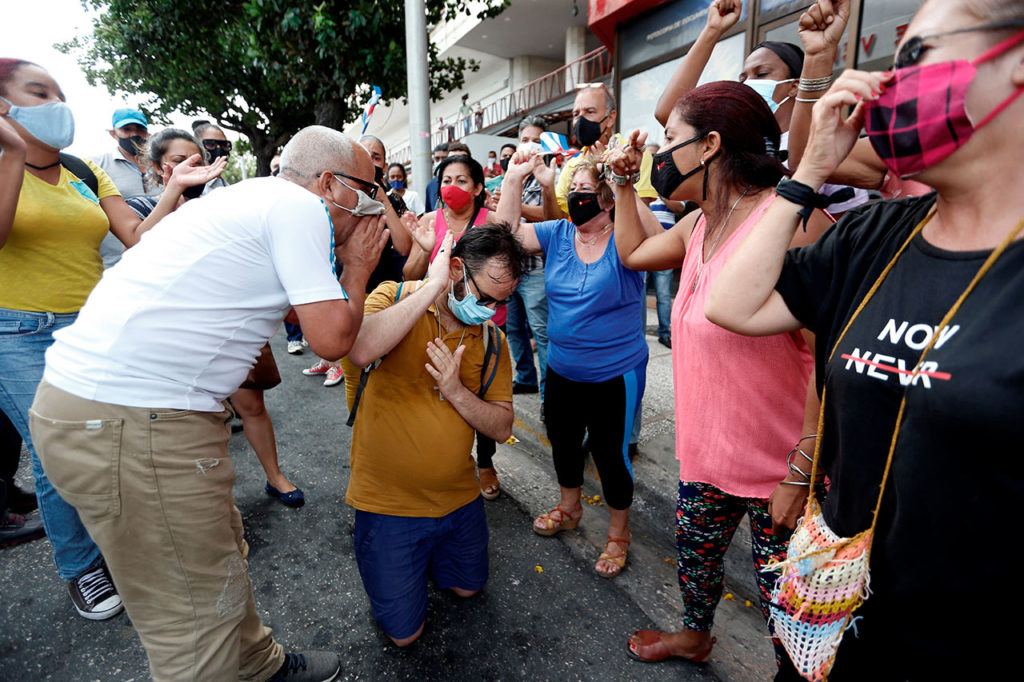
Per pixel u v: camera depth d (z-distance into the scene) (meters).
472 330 1.68
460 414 1.64
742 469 1.31
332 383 4.21
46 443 1.17
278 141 9.73
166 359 1.16
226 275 1.20
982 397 0.58
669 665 1.71
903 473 0.69
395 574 1.69
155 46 8.26
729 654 1.76
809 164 0.85
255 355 1.33
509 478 2.87
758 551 1.36
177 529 1.20
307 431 3.44
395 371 1.63
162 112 9.84
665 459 2.73
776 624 0.89
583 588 2.06
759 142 1.21
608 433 2.05
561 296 2.05
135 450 1.15
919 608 0.71
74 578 1.90
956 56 0.59
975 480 0.62
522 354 3.72
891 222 0.83
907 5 4.04
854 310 0.82
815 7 1.22
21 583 2.10
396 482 1.66
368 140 3.65
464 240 1.52
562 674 1.68
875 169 1.42
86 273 1.89
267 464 2.60
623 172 1.66
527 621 1.90
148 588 1.23
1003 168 0.61
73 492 1.17
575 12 12.09
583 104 2.58
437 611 1.95
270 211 1.21
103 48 9.11
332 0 6.16
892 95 0.65
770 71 1.83
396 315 1.44
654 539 2.34
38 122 1.65
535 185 3.72
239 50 7.69
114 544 1.19
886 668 0.79
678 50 6.00
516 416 3.52
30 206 1.71
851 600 0.77
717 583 1.57
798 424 1.28
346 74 6.55
